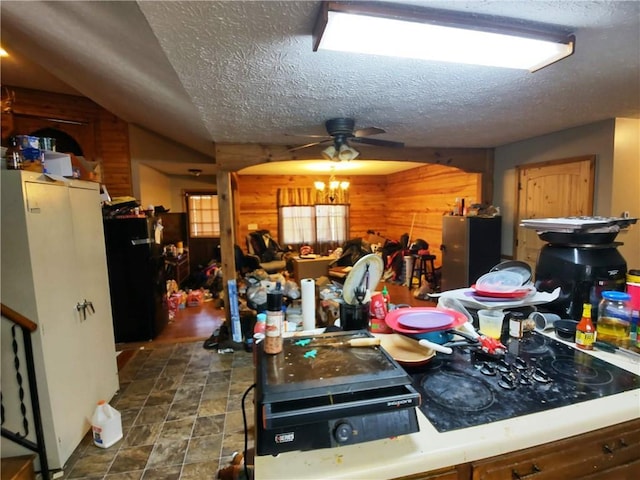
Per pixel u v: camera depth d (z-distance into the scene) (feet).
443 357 3.94
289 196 24.58
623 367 3.68
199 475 5.90
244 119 9.00
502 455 2.68
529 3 4.03
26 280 5.54
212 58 5.28
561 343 4.36
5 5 7.89
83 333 7.00
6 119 14.93
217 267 20.65
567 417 2.88
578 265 4.91
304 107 7.96
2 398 5.59
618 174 9.68
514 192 13.07
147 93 9.86
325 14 3.96
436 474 2.54
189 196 23.16
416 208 21.67
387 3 4.03
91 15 6.47
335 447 2.49
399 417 2.59
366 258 4.75
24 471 5.46
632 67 5.92
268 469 2.38
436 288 17.75
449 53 5.04
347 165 19.74
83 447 6.59
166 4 3.87
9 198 5.41
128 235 12.08
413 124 9.90
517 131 11.10
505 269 5.71
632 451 3.07
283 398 2.48
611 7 4.11
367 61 5.41
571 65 5.81
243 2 3.86
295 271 20.18
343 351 3.31
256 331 4.36
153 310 12.49
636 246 10.22
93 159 16.76
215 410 7.86
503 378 3.46
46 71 13.62
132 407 8.00
